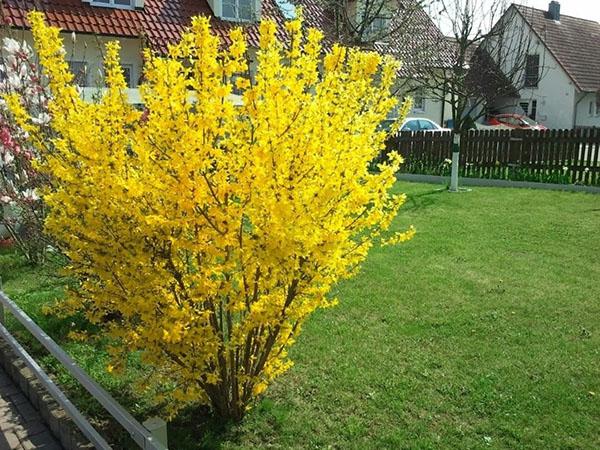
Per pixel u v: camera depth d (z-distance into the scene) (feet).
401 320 16.12
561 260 21.52
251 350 10.78
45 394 12.39
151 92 8.79
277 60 8.39
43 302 17.63
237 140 8.54
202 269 9.01
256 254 8.66
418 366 13.51
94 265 9.59
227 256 9.20
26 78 18.54
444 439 10.84
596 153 39.45
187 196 8.46
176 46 8.58
